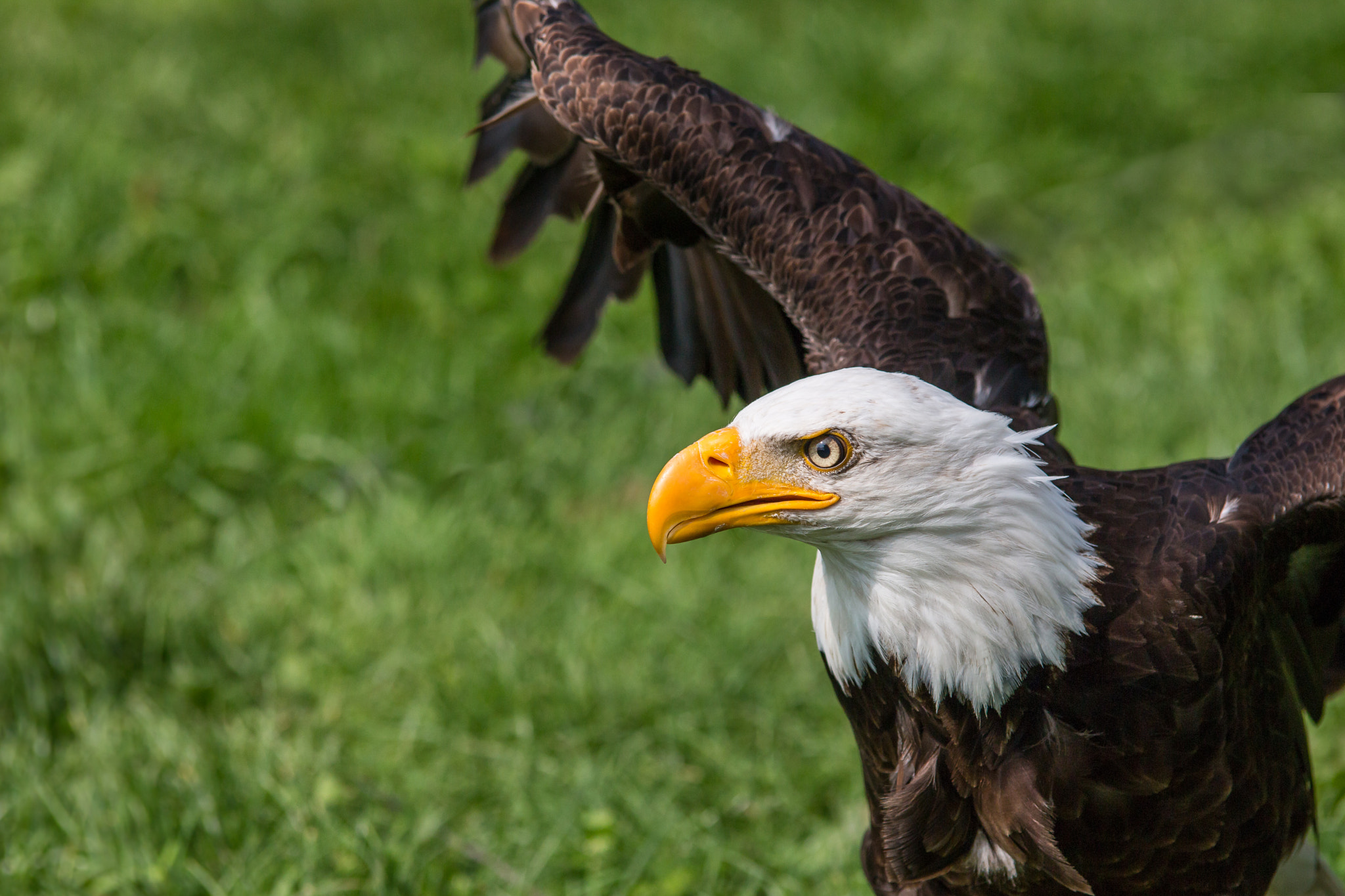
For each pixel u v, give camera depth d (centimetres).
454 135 1516
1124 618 545
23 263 1281
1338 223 1329
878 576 541
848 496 521
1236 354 1176
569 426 1181
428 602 988
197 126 1513
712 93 730
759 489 528
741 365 799
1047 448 610
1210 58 1700
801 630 963
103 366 1180
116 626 962
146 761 850
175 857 773
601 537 1050
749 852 818
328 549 1040
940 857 604
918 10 1794
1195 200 1493
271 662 957
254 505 1118
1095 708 550
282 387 1177
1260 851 596
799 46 1705
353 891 767
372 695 924
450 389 1207
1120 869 584
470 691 915
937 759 586
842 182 713
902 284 686
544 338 857
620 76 730
